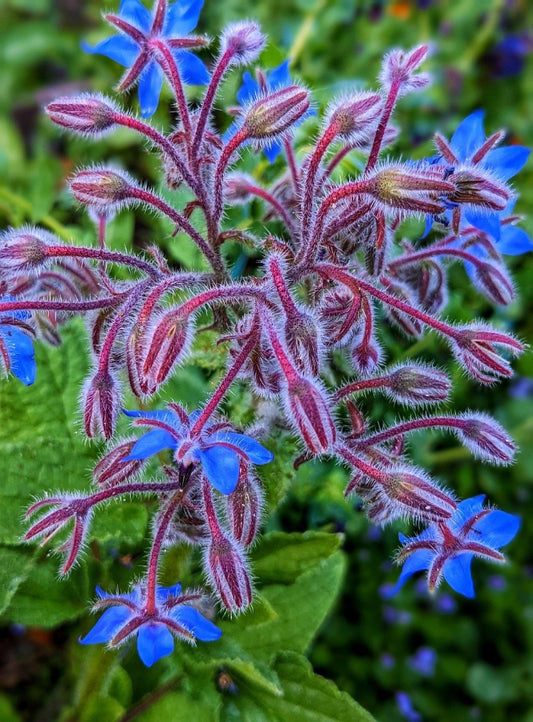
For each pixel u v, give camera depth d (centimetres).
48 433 15
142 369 10
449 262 16
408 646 24
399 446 13
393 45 29
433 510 11
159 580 14
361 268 13
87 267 14
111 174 11
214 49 22
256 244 13
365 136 12
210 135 13
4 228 22
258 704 14
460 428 12
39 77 30
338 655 24
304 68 24
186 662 14
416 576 25
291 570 15
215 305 13
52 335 13
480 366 12
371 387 12
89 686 14
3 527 14
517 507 24
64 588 15
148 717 14
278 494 13
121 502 15
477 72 29
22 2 30
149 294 11
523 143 28
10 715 20
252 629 15
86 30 31
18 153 25
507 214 13
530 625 24
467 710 24
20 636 21
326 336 12
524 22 30
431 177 10
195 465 11
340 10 27
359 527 20
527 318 22
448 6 30
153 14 12
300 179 13
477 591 25
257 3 27
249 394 14
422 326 14
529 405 23
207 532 12
